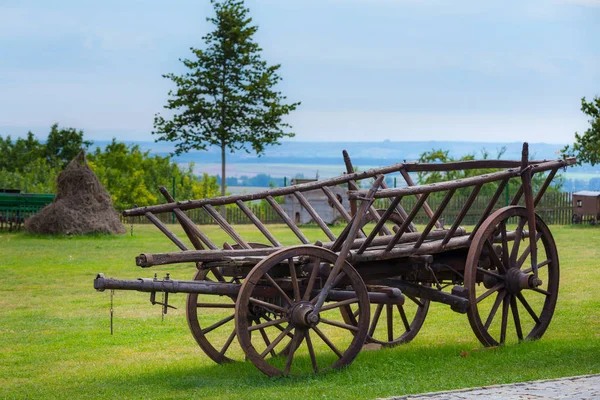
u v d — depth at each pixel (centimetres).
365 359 1288
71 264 2914
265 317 1319
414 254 1324
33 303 2097
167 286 1163
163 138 5222
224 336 1642
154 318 1853
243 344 1143
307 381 1146
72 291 2303
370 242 1282
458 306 1314
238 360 1380
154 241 3825
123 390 1153
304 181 4844
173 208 1305
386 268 1337
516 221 4625
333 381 1140
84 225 4062
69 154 9219
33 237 4034
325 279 1246
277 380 1159
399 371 1184
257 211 5312
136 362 1395
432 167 1464
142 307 2019
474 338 1534
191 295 1305
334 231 4309
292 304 1185
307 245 1188
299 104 5334
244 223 5356
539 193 1396
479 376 1123
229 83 5222
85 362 1402
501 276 1380
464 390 985
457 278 1420
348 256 1275
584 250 3119
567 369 1155
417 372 1171
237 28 5088
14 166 9131
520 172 1347
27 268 2809
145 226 4775
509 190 5491
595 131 4978
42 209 4159
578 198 4822
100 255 3203
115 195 7150
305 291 1232
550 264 1446
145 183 7869
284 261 1214
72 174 4147
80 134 9400
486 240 1334
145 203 7244
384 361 1267
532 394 944
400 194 1238
